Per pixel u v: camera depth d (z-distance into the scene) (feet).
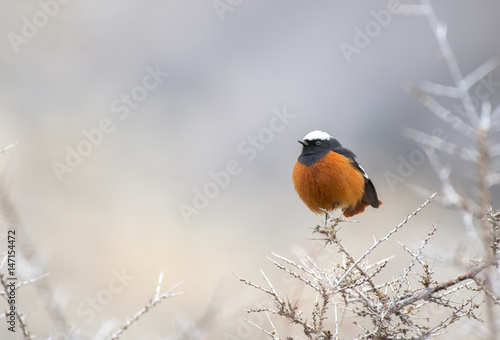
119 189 54.24
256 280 45.32
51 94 59.00
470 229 14.21
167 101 64.39
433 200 15.89
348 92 70.90
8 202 16.16
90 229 49.16
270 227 56.34
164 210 54.24
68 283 38.86
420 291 12.76
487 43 72.18
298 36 71.77
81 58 62.08
